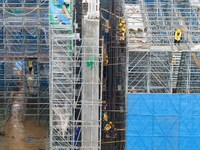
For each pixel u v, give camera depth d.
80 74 53.47
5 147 60.75
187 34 54.34
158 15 59.16
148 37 52.91
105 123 58.44
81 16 58.91
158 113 50.94
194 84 54.44
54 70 49.62
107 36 67.81
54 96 49.94
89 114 50.28
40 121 67.00
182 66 53.75
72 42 49.88
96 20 49.19
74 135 51.09
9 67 66.75
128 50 51.09
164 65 53.38
